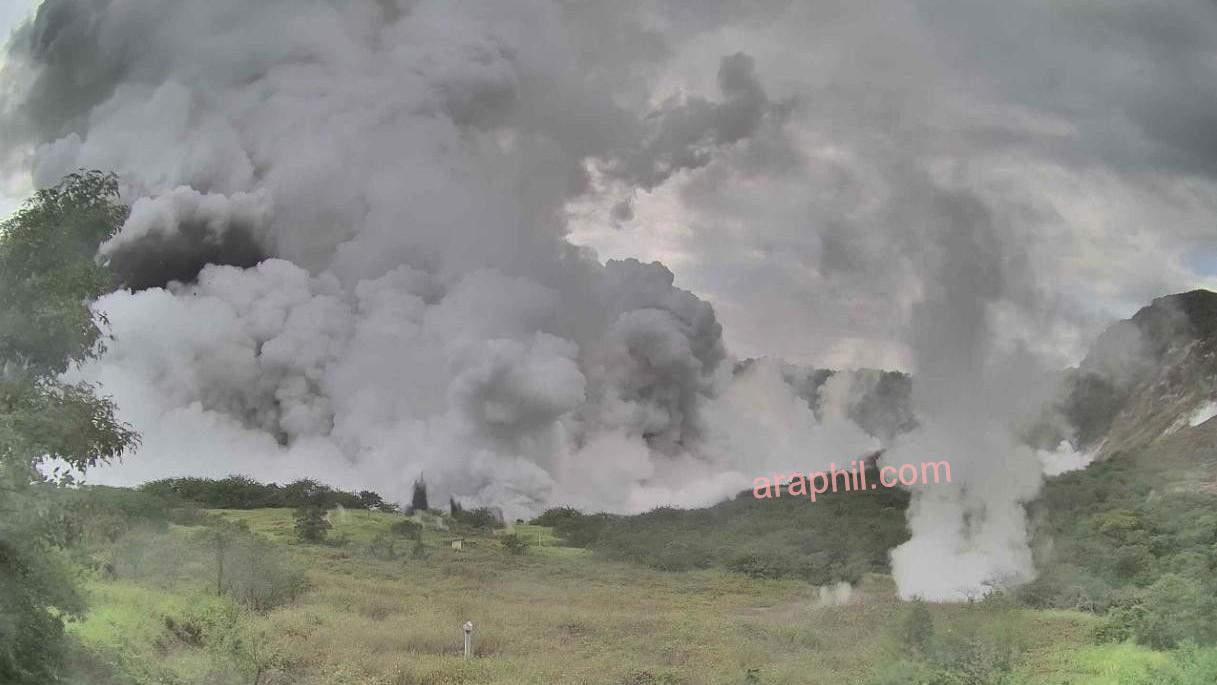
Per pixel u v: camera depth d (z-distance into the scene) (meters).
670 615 40.78
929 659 27.36
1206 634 29.06
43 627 15.45
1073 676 26.00
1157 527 51.31
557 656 29.56
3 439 14.13
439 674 25.36
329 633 29.33
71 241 16.11
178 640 23.94
